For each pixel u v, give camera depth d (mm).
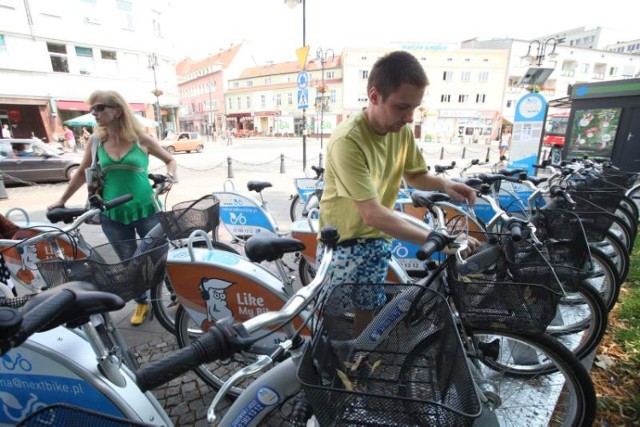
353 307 1532
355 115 1625
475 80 45094
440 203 2496
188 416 2148
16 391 1547
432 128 46469
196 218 2947
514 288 1638
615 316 2961
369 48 44375
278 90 51688
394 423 976
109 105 2764
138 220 3041
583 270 2209
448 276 1783
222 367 2459
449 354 1256
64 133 21531
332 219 1753
